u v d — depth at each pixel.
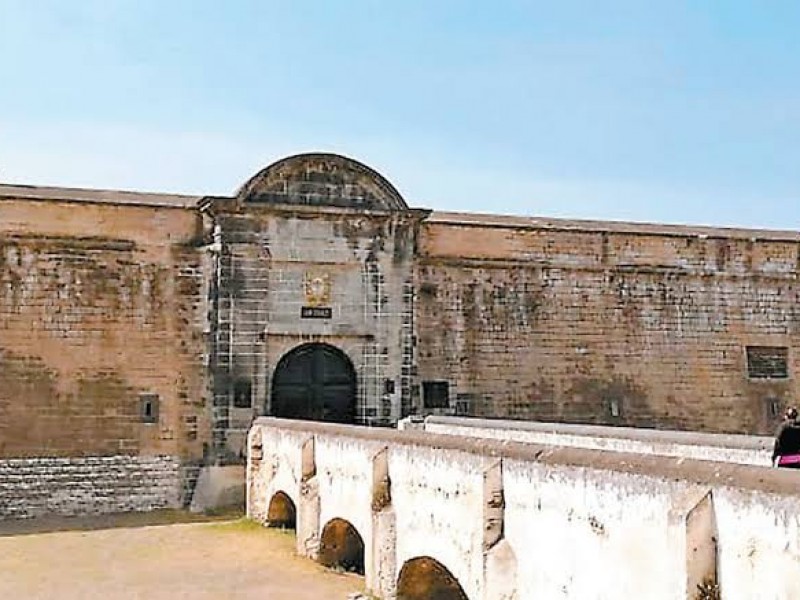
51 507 27.77
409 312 30.89
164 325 29.27
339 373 30.33
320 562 21.33
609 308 33.53
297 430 23.36
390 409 30.38
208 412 29.14
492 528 13.55
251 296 29.34
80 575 20.39
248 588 19.23
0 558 22.14
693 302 34.44
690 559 9.66
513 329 32.50
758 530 9.10
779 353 35.22
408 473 16.64
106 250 28.94
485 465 13.88
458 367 31.81
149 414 28.89
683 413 33.88
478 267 32.34
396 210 30.70
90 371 28.50
